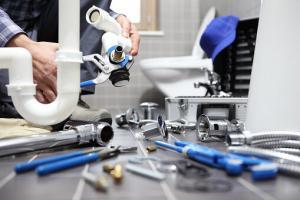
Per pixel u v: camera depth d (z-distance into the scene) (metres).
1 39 0.62
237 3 1.81
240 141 0.48
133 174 0.37
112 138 0.63
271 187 0.32
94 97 2.22
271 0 0.56
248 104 0.59
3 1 0.94
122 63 0.61
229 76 1.41
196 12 2.34
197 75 1.84
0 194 0.31
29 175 0.37
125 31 0.73
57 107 0.52
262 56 0.56
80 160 0.41
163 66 1.87
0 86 0.75
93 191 0.32
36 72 0.61
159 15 2.35
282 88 0.53
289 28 0.53
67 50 0.50
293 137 0.48
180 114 0.90
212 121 0.60
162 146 0.54
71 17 0.49
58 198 0.30
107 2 0.90
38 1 0.98
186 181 0.34
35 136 0.51
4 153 0.47
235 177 0.35
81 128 0.56
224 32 1.45
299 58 0.52
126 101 2.25
